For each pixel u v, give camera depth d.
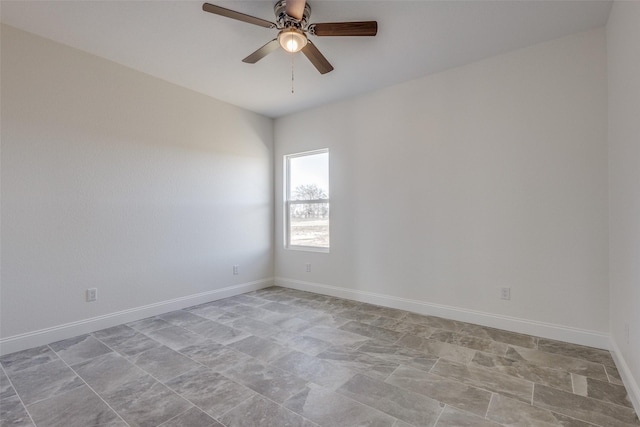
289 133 4.58
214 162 3.98
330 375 2.12
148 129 3.35
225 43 2.75
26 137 2.58
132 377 2.11
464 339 2.70
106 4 2.23
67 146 2.79
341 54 2.90
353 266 3.94
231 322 3.16
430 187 3.33
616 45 2.17
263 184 4.61
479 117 3.03
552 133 2.68
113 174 3.09
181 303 3.62
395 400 1.84
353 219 3.93
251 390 1.95
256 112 4.50
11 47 2.50
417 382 2.03
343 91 3.77
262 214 4.59
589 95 2.53
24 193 2.57
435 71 3.25
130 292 3.20
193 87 3.66
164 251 3.48
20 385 2.01
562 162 2.64
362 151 3.84
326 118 4.18
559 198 2.65
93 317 2.94
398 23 2.44
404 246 3.52
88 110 2.92
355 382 2.03
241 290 4.28
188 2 2.22
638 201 1.73
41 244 2.65
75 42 2.74
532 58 2.76
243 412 1.73
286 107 4.30
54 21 2.44
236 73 3.31
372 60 3.02
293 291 4.42
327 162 4.32
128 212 3.20
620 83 2.09
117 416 1.70
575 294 2.60
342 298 4.04
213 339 2.74
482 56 2.95
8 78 2.49
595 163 2.51
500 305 2.94
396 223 3.57
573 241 2.60
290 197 4.71
